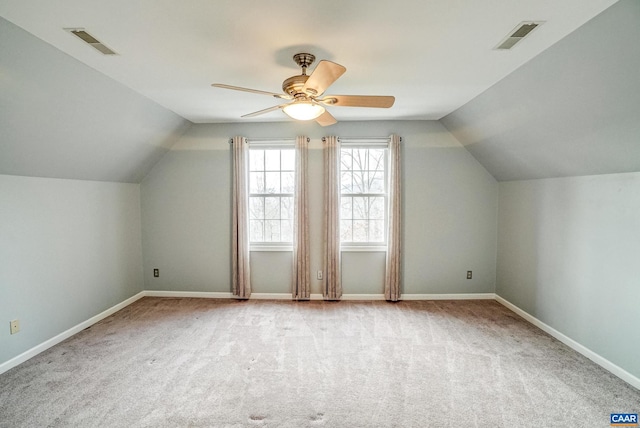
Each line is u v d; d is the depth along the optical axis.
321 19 1.73
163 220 4.35
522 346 2.96
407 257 4.27
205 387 2.34
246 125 4.22
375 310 3.88
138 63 2.29
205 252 4.35
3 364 2.55
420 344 3.00
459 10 1.65
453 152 4.19
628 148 2.21
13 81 2.00
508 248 3.98
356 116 3.97
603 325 2.61
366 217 4.37
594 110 2.16
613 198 2.53
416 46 2.06
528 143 3.06
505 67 2.38
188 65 2.34
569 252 2.98
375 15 1.69
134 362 2.68
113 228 3.85
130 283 4.15
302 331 3.28
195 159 4.27
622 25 1.60
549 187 3.26
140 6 1.59
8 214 2.61
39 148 2.60
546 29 1.82
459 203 4.23
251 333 3.23
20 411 2.07
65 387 2.33
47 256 2.96
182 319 3.60
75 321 3.27
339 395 2.25
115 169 3.67
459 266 4.29
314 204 4.24
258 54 2.17
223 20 1.73
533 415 2.04
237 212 4.20
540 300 3.38
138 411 2.08
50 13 1.64
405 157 4.20
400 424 1.97
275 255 4.28
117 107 2.92
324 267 4.23
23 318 2.72
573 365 2.64
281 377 2.46
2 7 1.58
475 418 2.02
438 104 3.38
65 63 2.16
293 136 4.18
